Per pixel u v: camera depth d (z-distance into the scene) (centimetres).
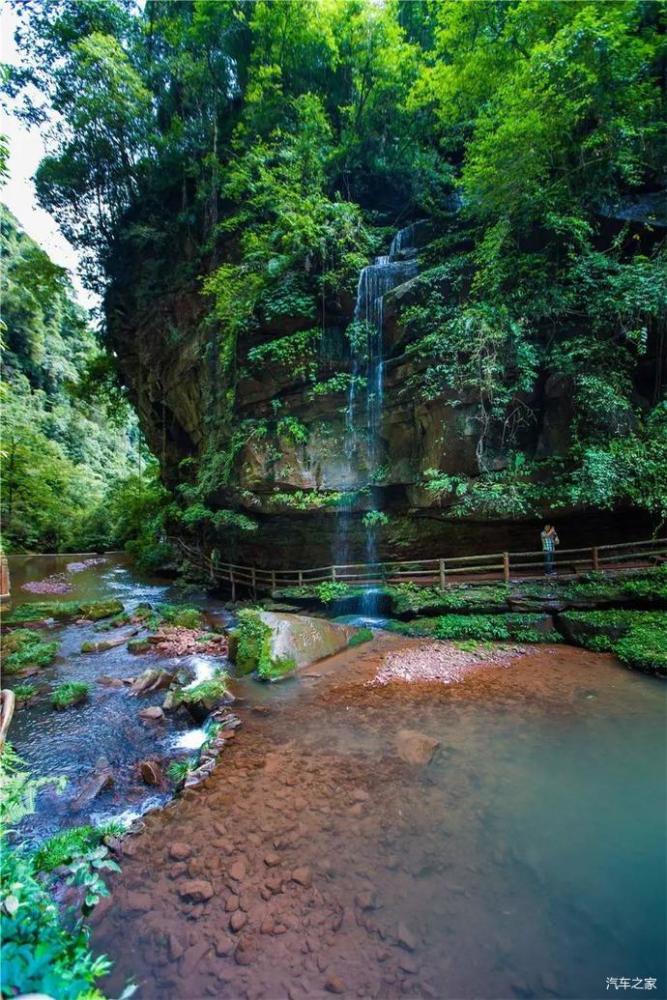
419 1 1525
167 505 2341
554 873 395
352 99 1480
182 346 1802
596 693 730
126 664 994
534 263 1007
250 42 1524
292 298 1260
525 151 905
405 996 298
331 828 459
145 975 319
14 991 198
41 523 3198
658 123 903
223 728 671
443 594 1115
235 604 1478
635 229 995
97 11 1773
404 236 1364
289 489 1316
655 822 455
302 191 1313
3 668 942
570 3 827
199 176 1691
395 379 1212
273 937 344
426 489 1174
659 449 930
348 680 841
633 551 1120
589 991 300
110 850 440
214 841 446
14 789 373
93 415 4959
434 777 536
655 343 1026
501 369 1002
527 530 1196
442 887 384
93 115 1717
